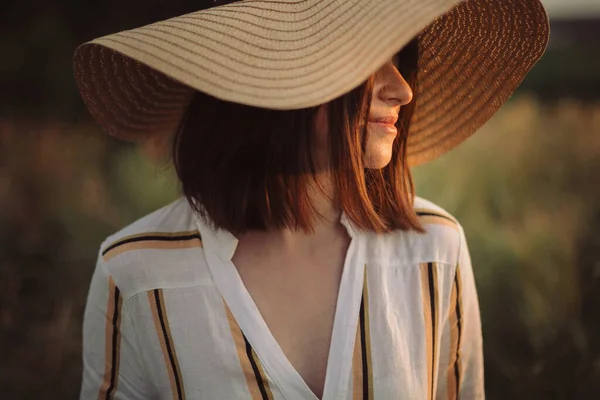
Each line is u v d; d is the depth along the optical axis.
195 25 0.87
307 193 0.99
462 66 1.12
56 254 2.90
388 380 0.95
